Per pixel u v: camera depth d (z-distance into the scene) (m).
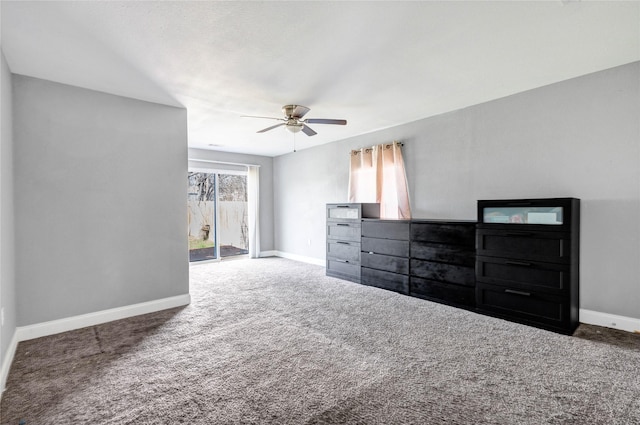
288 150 6.21
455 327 2.71
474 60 2.47
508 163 3.29
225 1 1.69
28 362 2.10
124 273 3.05
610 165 2.66
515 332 2.59
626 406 1.60
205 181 6.20
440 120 3.88
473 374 1.92
